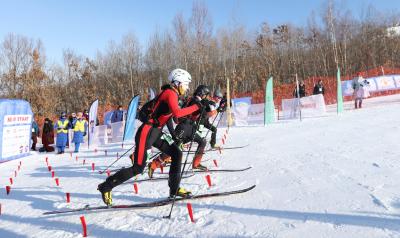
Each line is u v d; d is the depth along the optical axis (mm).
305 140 7789
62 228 3375
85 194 4719
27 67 30000
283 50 37344
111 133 12812
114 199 4207
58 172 7008
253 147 7488
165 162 5883
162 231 3025
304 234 2639
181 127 5324
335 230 2652
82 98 34781
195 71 34219
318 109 14305
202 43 34219
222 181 4637
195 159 5391
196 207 3598
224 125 14062
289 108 14555
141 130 3666
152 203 3627
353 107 15961
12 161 9930
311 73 36156
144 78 37188
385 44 34500
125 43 37969
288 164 5297
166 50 36469
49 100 28219
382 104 15805
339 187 3787
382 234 2494
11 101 10086
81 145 12820
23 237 3230
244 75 33250
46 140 12078
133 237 2961
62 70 36031
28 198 4773
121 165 7145
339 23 35188
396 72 26953
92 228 3289
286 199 3555
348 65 34000
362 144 6492
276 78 32906
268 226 2873
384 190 3531
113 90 35344
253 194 3861
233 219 3125
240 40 36000
